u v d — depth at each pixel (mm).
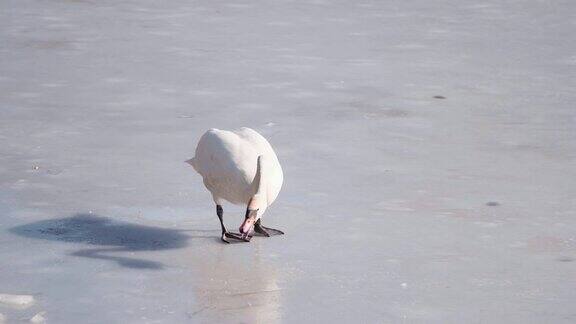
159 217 9062
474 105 13414
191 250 8281
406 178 10258
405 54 16672
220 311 7074
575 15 20281
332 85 14484
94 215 9062
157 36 17859
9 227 8711
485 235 8656
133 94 13812
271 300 7285
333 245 8430
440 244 8453
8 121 12258
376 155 11070
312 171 10438
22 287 7453
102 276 7691
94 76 14820
